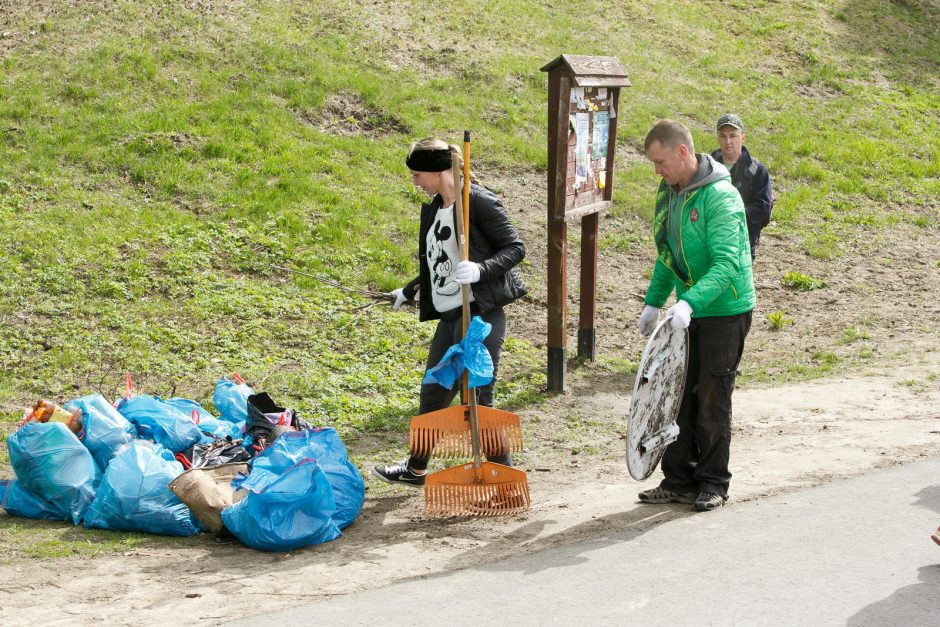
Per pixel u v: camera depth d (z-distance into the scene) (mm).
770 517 6203
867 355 11539
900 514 6172
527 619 4824
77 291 11000
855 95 22016
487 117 17203
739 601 4953
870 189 18328
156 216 12805
